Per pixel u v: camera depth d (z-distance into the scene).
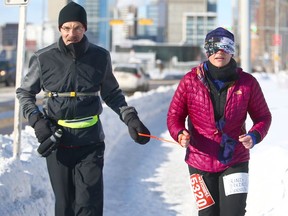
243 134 4.78
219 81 4.63
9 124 17.72
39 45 71.62
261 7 86.12
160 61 76.50
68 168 4.65
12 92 34.91
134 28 167.75
